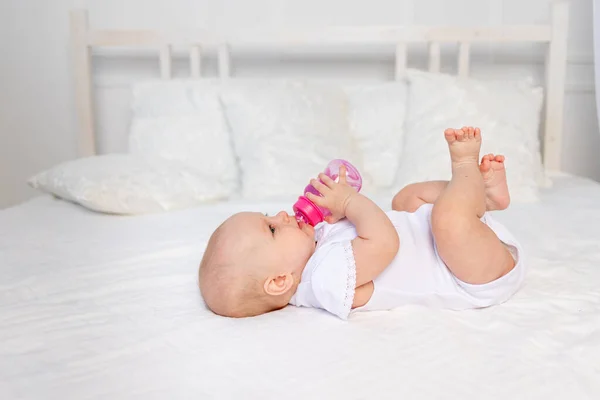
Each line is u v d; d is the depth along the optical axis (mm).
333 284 1093
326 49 2721
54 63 2814
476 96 2236
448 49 2674
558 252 1469
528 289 1230
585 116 2705
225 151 2383
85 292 1252
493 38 2473
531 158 2178
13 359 951
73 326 1079
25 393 847
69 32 2789
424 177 2131
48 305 1188
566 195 2129
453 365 910
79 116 2668
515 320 1081
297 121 2311
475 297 1146
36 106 2855
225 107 2391
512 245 1186
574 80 2678
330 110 2381
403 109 2396
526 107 2256
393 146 2373
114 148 2850
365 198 1191
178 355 957
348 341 999
